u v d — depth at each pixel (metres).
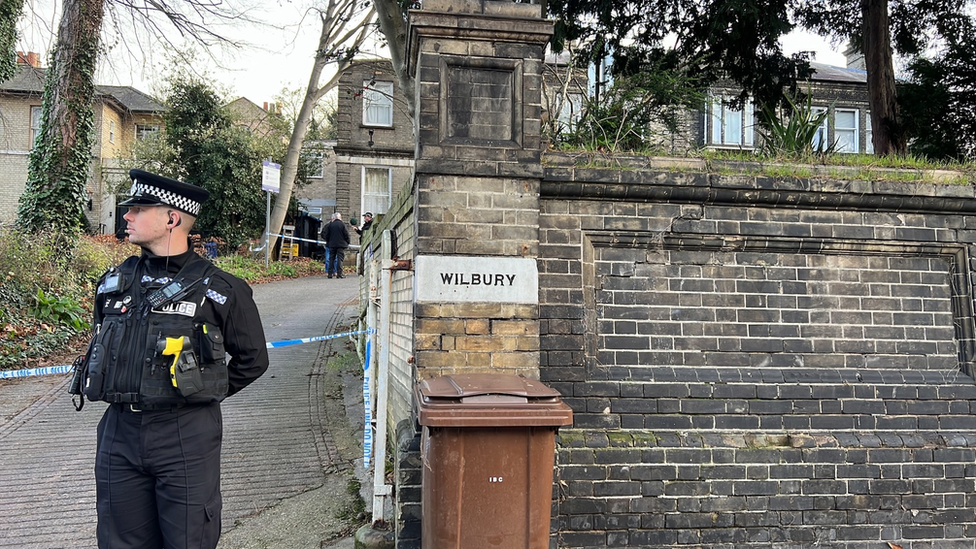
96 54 11.80
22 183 24.97
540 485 2.80
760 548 3.71
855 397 3.91
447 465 2.76
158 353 2.53
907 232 4.05
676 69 9.89
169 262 2.73
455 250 3.46
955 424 3.97
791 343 3.94
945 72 12.48
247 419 5.97
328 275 18.48
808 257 4.01
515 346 3.46
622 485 3.63
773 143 5.09
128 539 2.63
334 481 4.61
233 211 20.78
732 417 3.81
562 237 3.76
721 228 3.88
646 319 3.85
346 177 22.92
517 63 3.54
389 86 23.19
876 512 3.81
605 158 3.92
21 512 4.20
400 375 4.45
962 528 3.87
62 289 9.66
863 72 25.45
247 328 2.81
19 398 6.66
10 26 13.15
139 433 2.57
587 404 3.70
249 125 26.09
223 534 3.87
